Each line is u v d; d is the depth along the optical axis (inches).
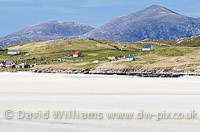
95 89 2714.1
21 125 1246.9
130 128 1181.7
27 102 1807.3
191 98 2010.3
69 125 1235.9
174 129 1159.0
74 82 3676.2
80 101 1854.1
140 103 1768.0
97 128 1188.5
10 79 4343.0
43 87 2913.4
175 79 4286.4
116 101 1854.1
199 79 4259.4
